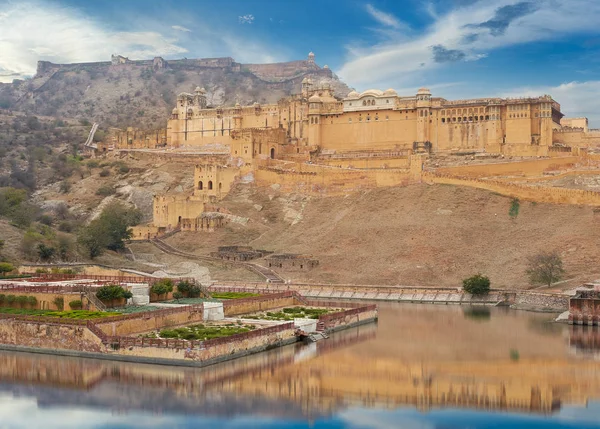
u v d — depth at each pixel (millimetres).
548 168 195000
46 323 95875
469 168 199625
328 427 69625
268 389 81000
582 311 122375
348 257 173625
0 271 143000
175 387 80688
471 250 165625
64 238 180125
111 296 108062
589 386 83500
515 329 117812
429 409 74875
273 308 128500
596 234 158125
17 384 81375
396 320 128500
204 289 129625
